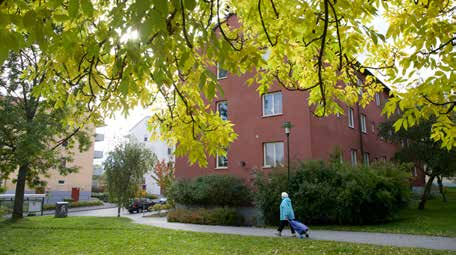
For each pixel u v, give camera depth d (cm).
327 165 1605
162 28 214
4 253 915
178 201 2053
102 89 413
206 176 1962
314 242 1062
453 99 420
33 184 1962
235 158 1978
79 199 4291
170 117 474
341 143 2089
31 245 1042
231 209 1817
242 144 1970
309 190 1500
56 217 2136
